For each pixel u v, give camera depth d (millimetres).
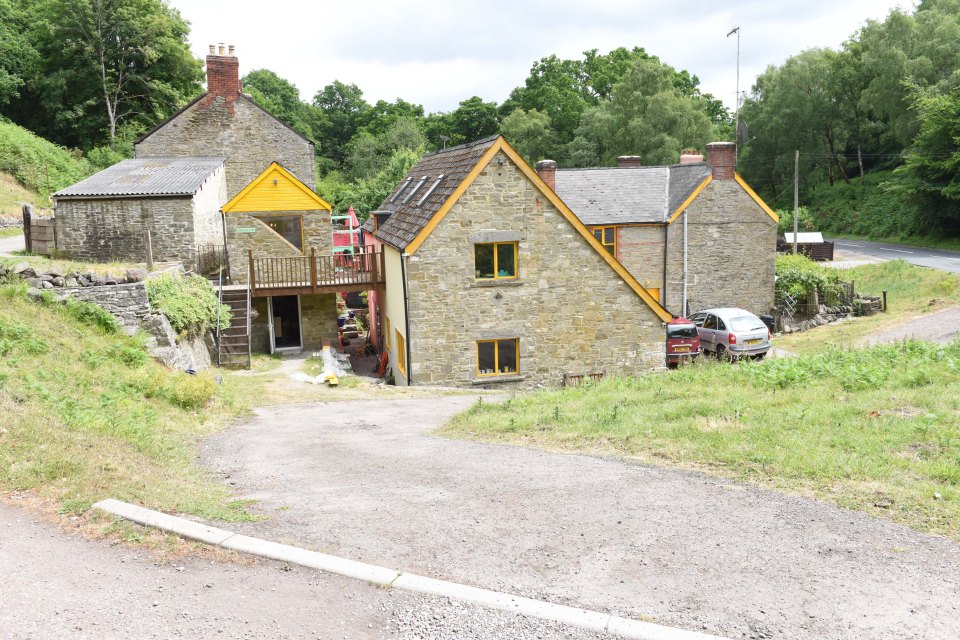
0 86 47969
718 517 6754
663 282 28969
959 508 6488
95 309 16031
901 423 9102
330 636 4797
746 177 73125
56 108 51031
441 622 4977
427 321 18969
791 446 8586
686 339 22375
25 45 51938
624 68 84625
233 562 5867
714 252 28953
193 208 23000
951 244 47062
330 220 24312
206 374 16672
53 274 16391
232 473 9234
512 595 5305
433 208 19094
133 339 15844
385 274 22859
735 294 29375
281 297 24562
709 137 60562
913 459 7812
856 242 54062
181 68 55000
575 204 28703
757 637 4719
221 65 33156
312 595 5363
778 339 27453
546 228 19203
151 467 8625
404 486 8289
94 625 4824
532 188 18969
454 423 12422
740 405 10984
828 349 16281
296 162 34344
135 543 6090
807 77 65750
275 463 9805
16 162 40656
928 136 45219
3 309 14500
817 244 44156
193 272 21328
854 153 68812
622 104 62750
